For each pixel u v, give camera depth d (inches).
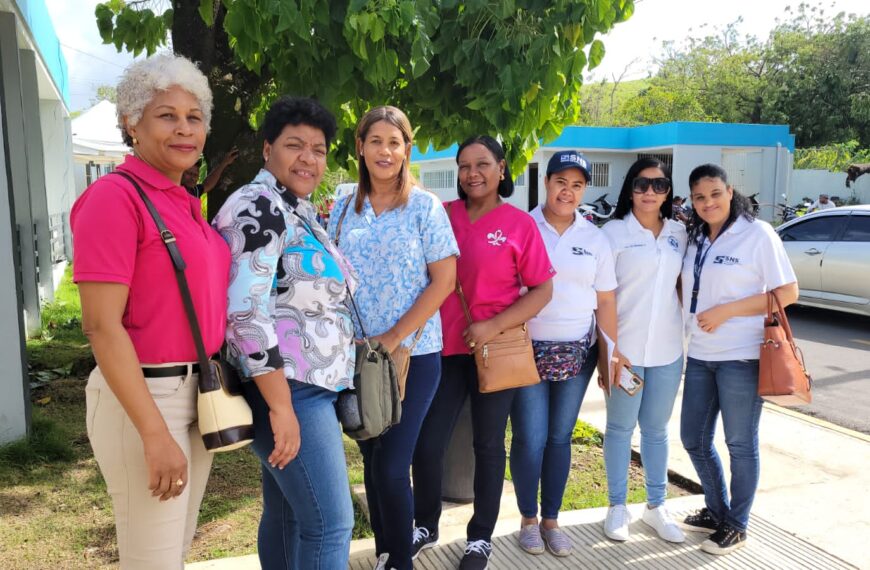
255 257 71.6
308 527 79.2
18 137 278.2
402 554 100.7
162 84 66.2
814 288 345.7
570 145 877.8
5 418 160.7
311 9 133.5
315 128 81.4
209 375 68.1
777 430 185.3
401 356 94.1
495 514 111.9
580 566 114.9
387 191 100.9
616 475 125.3
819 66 1141.1
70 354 251.9
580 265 114.4
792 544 121.7
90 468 155.9
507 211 109.7
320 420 78.2
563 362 113.7
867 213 331.0
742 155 848.3
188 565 113.2
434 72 161.9
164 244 64.8
